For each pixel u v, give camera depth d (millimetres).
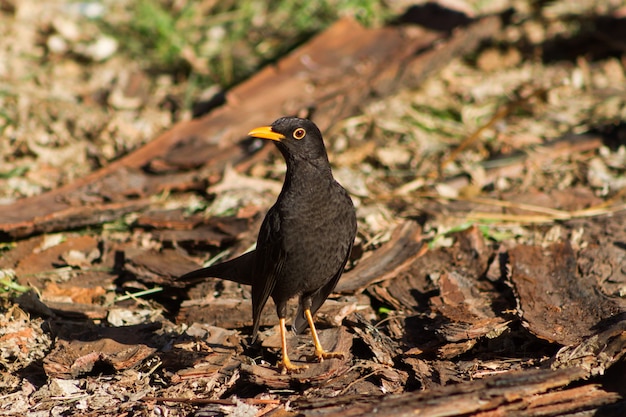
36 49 17234
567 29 17000
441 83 15633
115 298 9844
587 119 14117
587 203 11609
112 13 18594
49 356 8352
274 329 9141
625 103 14477
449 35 16234
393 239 10453
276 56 16938
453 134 14125
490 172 12688
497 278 9547
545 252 9625
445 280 9430
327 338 8758
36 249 10953
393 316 9141
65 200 11844
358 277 9734
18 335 8758
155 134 14336
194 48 17109
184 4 18484
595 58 16250
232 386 8000
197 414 7504
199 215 11586
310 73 15492
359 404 7000
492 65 16203
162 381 8172
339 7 18141
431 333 8664
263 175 12867
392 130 14117
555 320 8328
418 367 8000
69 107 14844
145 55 17172
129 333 8859
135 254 10422
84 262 10508
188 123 14141
